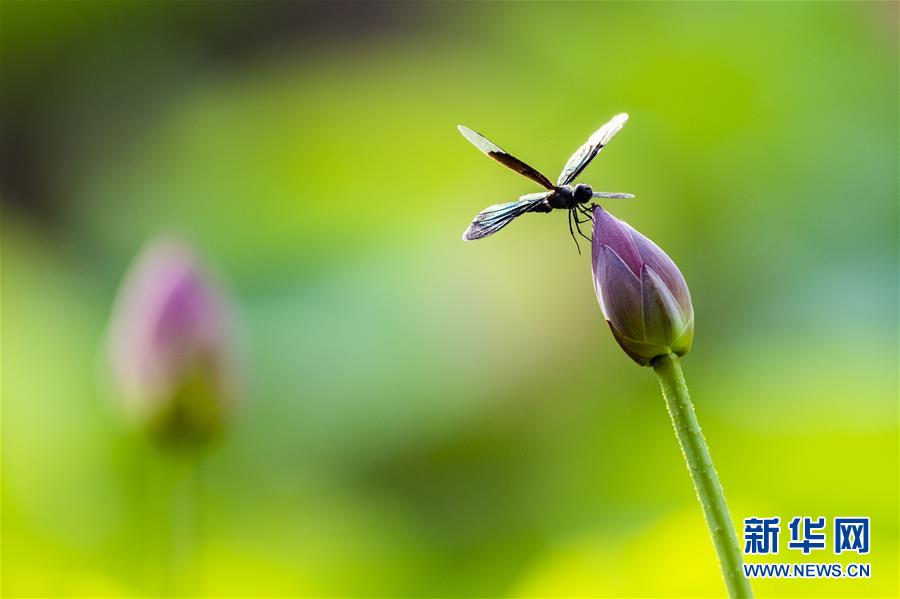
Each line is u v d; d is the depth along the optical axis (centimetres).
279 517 171
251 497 173
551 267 195
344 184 208
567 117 209
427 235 199
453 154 211
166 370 154
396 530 172
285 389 181
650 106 200
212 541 167
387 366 183
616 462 171
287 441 179
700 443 118
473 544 171
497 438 182
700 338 184
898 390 163
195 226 213
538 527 170
